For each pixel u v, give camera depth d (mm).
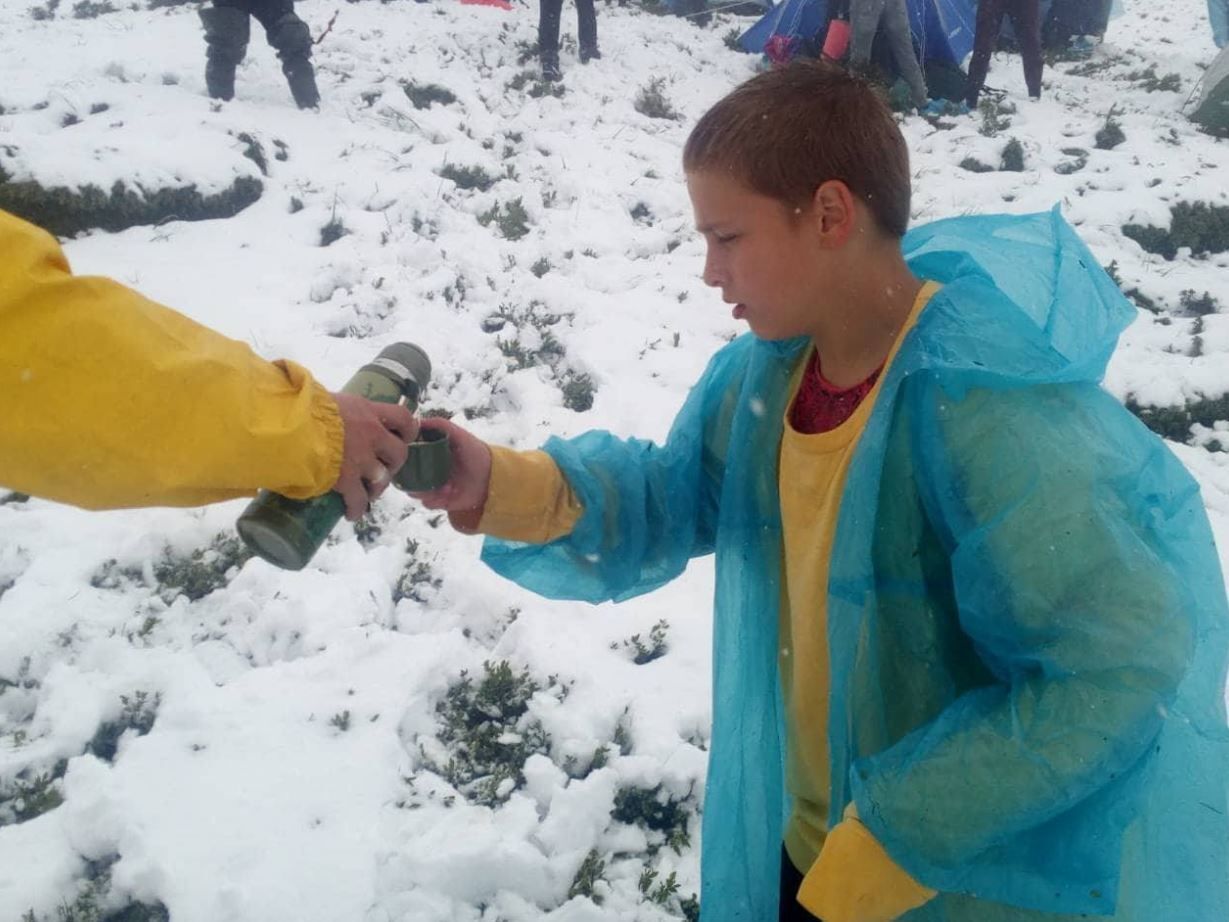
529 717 3477
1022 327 1441
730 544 1836
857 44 10312
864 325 1539
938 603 1503
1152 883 1496
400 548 4238
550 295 6418
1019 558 1317
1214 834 1482
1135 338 6602
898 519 1473
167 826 2893
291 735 3262
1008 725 1332
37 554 3998
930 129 9984
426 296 6180
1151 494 1427
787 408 1689
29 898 2748
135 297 1262
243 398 1273
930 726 1421
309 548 1362
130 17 11336
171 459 1241
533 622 3869
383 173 7520
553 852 3023
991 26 10297
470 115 9078
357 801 3043
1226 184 8828
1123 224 8156
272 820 2947
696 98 10695
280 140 7652
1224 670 1474
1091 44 14508
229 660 3648
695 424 1937
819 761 1770
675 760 3293
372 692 3455
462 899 2869
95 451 1223
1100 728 1275
